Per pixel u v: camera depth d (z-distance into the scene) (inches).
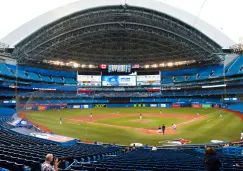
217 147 912.3
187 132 1317.7
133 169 386.6
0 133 879.7
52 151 557.3
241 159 555.5
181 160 532.7
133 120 1871.3
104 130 1405.0
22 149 541.0
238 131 1321.4
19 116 1935.3
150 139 1154.7
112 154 727.1
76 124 1644.9
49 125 1567.4
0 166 343.9
